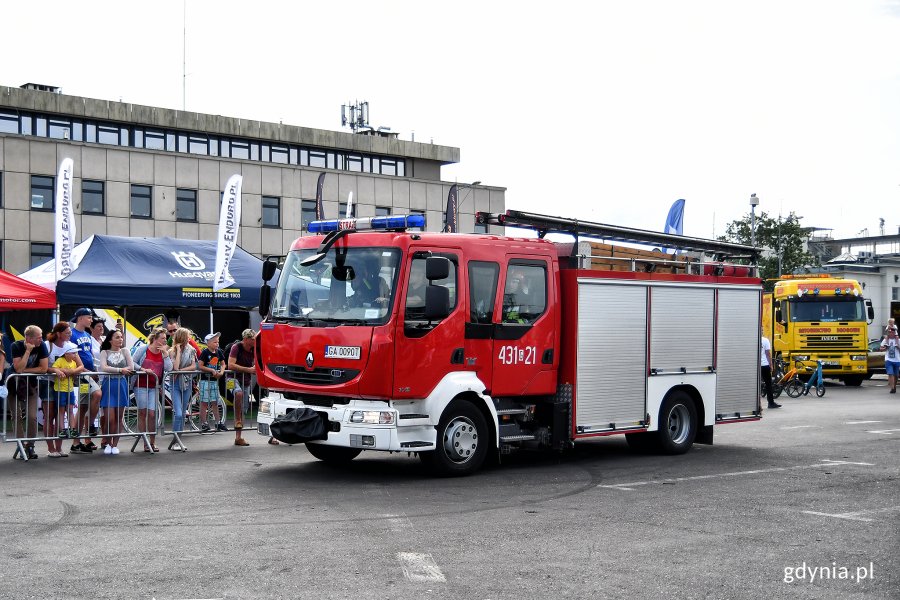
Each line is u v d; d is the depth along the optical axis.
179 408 14.48
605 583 6.79
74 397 13.52
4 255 49.06
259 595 6.40
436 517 9.15
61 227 20.53
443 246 11.53
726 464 13.05
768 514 9.41
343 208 58.75
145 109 54.78
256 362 12.15
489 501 10.05
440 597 6.39
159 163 53.31
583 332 12.82
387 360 10.97
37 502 9.87
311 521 8.91
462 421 11.74
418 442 11.27
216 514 9.24
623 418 13.34
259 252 56.09
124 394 13.91
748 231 61.00
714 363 14.68
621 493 10.62
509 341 12.09
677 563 7.39
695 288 14.43
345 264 11.52
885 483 11.41
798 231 60.97
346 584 6.69
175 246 22.78
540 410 12.77
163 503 9.84
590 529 8.62
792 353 31.77
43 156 50.16
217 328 24.80
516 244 12.30
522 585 6.70
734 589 6.68
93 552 7.61
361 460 13.30
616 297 13.28
